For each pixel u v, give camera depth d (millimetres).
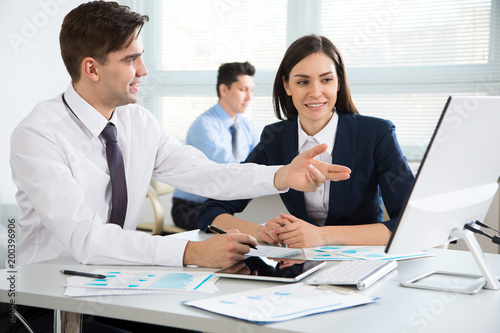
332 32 4266
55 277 1140
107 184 1526
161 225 3432
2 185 3699
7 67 3785
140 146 1654
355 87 4203
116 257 1248
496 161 1173
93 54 1425
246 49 4602
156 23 4895
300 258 1293
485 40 3771
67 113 1506
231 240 1234
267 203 2445
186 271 1196
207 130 3652
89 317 1316
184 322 896
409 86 4023
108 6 1437
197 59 4777
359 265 1202
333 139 1762
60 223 1269
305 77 1672
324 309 910
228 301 955
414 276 1162
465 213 1111
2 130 3744
